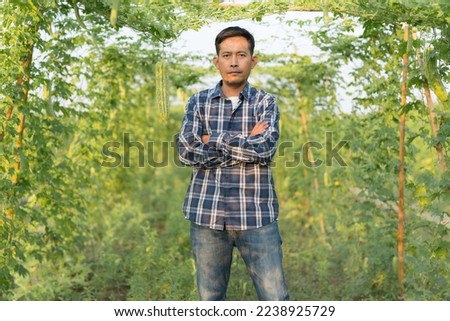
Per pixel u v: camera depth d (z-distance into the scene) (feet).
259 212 13.53
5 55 15.65
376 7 14.82
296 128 30.86
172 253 24.49
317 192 27.61
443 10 13.37
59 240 19.93
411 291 18.85
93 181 26.21
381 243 21.07
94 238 29.04
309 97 27.99
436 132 16.20
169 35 15.88
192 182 14.02
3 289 16.49
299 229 31.14
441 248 15.80
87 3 15.31
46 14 16.37
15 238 18.44
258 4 15.49
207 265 14.01
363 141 21.39
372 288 21.61
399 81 19.12
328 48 21.54
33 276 22.13
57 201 19.49
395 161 19.45
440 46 15.01
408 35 15.85
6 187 16.34
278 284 13.71
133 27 15.56
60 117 19.43
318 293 21.33
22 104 16.34
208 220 13.65
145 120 32.48
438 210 15.90
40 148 18.56
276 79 29.40
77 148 23.29
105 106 24.57
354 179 22.58
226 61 13.65
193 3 15.51
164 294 21.07
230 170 13.65
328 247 25.89
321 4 15.25
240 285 20.93
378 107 20.94
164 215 36.29
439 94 15.53
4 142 17.08
